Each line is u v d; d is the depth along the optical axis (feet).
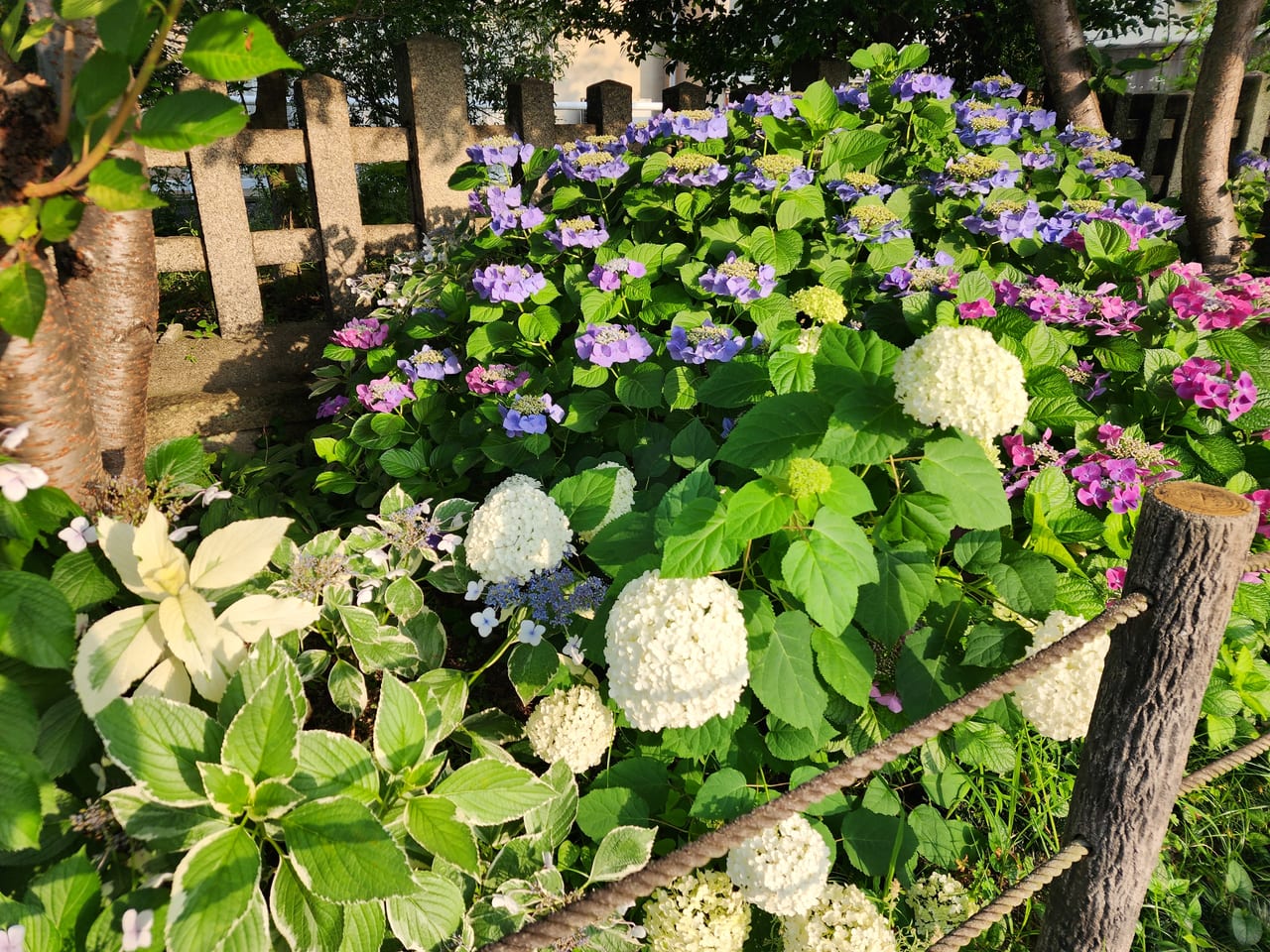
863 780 6.91
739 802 6.07
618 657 5.79
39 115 4.55
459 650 8.02
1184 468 8.34
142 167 3.05
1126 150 19.44
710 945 5.53
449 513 7.42
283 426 13.34
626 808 6.32
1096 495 7.54
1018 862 6.88
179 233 18.75
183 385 12.67
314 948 4.33
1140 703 5.42
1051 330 8.43
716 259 10.11
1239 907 6.95
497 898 5.16
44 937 3.96
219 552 5.23
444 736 6.12
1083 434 7.95
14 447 5.15
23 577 4.41
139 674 4.76
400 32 24.31
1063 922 6.15
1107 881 5.83
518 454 9.09
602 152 10.51
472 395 9.98
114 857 4.69
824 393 6.32
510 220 10.07
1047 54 15.25
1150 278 10.01
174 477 6.21
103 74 2.86
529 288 9.31
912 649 6.65
